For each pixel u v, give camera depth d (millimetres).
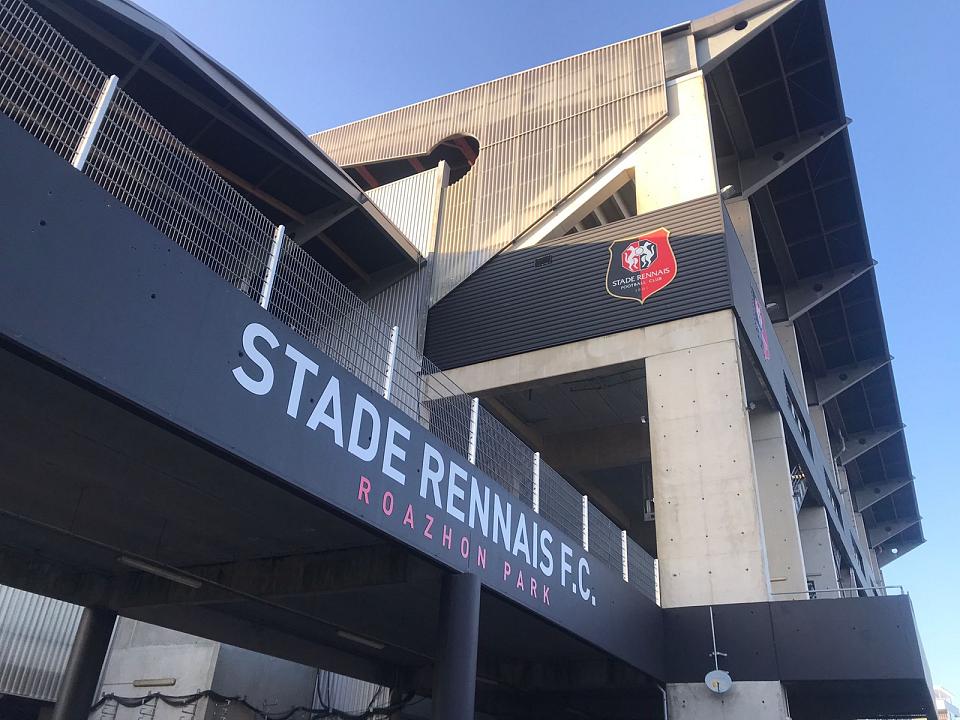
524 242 24531
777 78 26375
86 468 8773
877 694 17516
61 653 26844
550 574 12531
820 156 29469
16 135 5508
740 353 21375
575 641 15000
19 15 6648
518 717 20375
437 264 25750
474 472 10961
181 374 6500
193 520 10180
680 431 18969
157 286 6445
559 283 22891
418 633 14492
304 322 9094
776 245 33344
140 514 10086
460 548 10141
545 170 25391
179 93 21141
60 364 5531
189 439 6633
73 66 6992
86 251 5883
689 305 20453
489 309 23734
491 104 28391
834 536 32250
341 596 12023
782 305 35125
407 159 30391
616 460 26969
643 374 23344
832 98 27234
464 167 32031
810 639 15562
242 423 7035
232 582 11711
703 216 21547
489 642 15539
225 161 23734
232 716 23500
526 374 21984
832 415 46938
